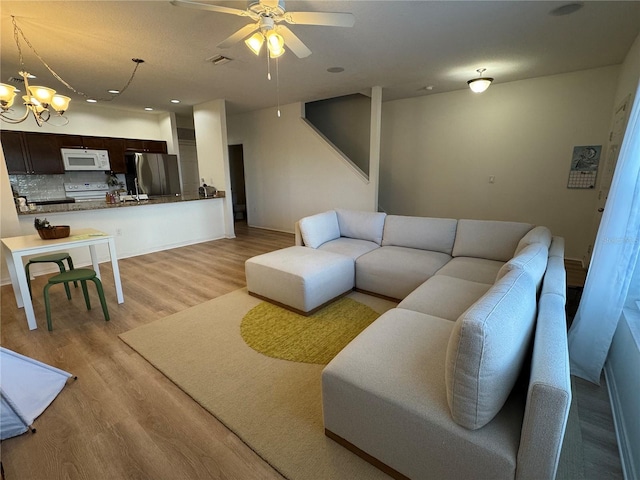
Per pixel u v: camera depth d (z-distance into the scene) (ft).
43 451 4.83
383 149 20.04
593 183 13.78
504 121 15.60
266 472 4.48
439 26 8.91
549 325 4.25
